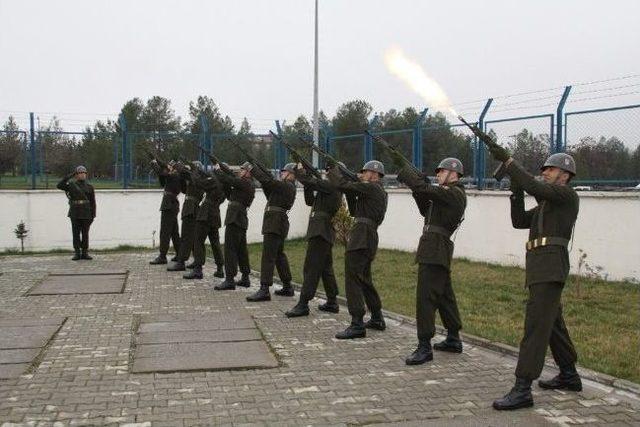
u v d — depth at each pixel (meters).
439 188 6.50
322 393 5.58
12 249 16.02
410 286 10.87
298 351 6.93
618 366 6.34
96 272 12.49
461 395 5.55
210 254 15.58
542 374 6.15
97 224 16.81
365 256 7.57
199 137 17.30
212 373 6.13
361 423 4.90
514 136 12.76
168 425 4.84
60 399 5.38
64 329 7.88
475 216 13.78
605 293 10.07
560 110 11.93
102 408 5.18
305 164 8.84
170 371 6.16
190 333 7.66
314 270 8.62
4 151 16.08
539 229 5.44
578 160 11.67
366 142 16.38
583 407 5.27
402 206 15.94
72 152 16.69
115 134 17.06
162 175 13.51
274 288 10.86
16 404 5.25
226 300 9.82
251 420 4.95
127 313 8.84
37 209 16.22
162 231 13.57
